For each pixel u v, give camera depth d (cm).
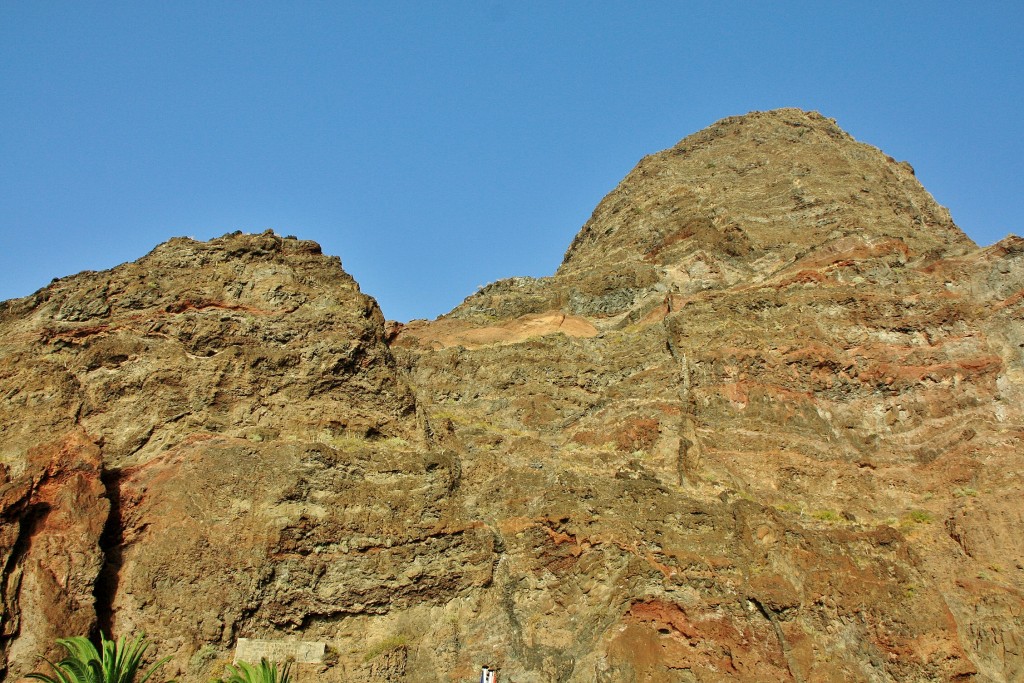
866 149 6116
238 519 2975
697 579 3017
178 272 3531
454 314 4975
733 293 4200
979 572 3288
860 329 3966
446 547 3122
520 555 3212
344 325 3509
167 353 3316
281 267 3625
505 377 4025
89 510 2900
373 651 2894
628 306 4522
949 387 3809
